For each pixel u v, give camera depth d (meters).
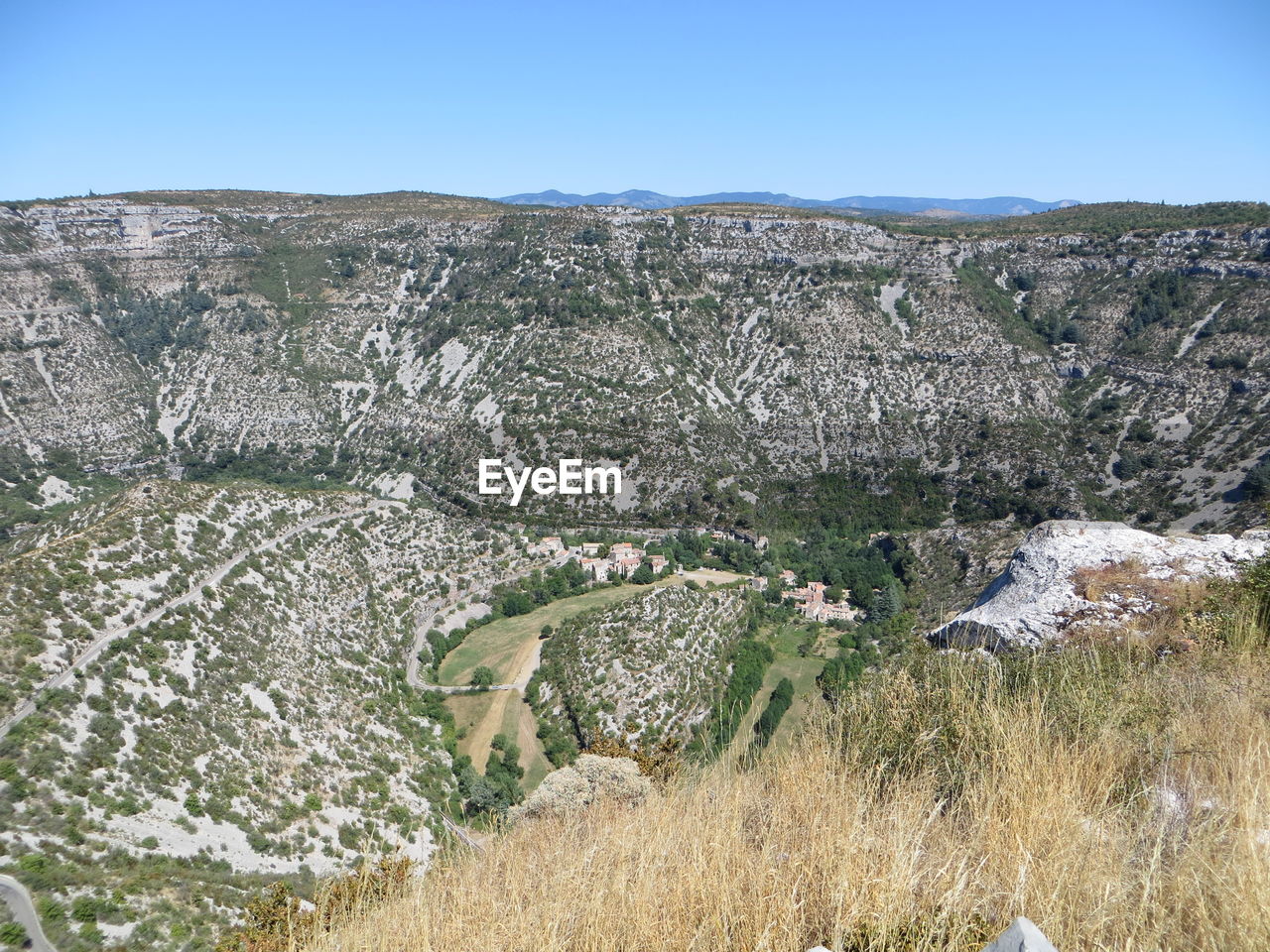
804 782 6.67
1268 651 8.37
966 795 5.99
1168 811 5.25
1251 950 3.77
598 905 5.23
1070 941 4.06
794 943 4.43
